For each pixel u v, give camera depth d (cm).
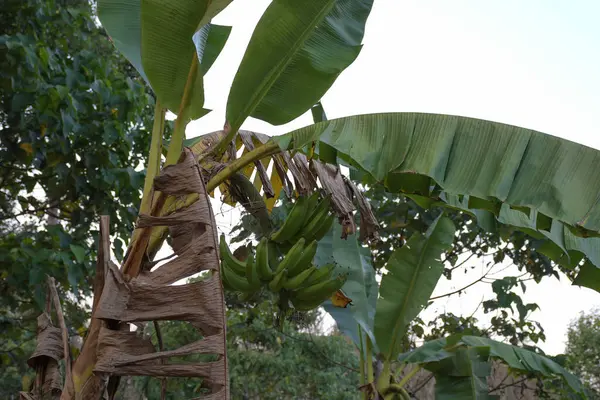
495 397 500
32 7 636
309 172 303
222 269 305
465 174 253
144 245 246
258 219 308
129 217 633
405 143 264
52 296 277
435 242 483
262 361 926
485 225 393
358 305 499
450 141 260
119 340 219
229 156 313
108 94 620
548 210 239
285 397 973
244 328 763
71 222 651
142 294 224
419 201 383
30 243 607
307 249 288
